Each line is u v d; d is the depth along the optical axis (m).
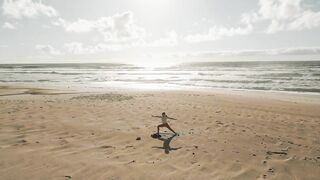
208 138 9.65
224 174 6.64
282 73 63.34
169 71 91.12
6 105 16.22
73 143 8.72
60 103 17.42
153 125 11.50
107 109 15.17
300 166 7.34
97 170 6.61
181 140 9.34
